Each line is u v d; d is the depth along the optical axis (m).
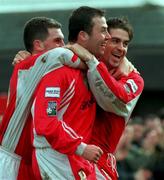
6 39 40.91
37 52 17.25
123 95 16.06
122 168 29.84
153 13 41.84
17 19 41.41
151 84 41.81
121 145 30.00
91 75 15.79
